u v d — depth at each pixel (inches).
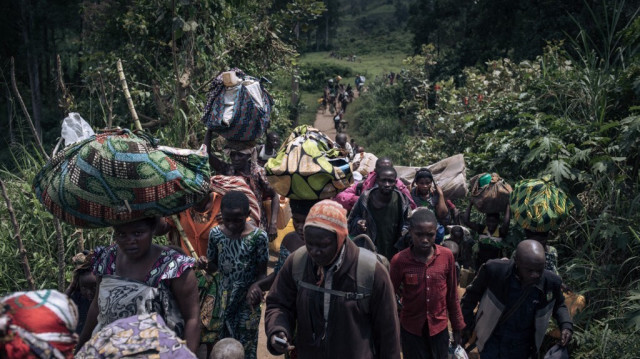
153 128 390.0
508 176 275.3
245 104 190.9
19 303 63.8
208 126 198.1
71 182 97.7
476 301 157.8
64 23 954.1
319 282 106.4
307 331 108.5
